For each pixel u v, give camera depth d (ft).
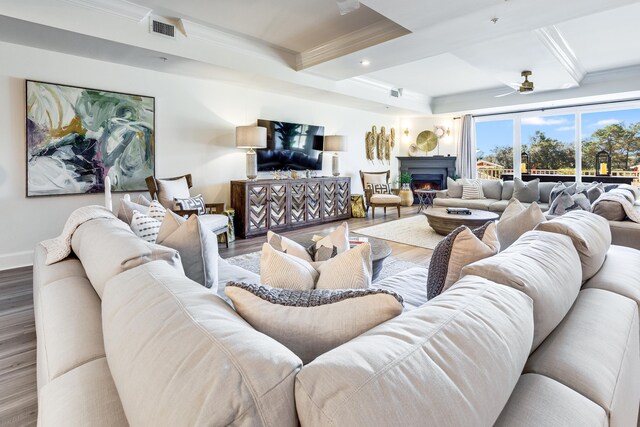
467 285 2.90
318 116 21.35
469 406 1.82
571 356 2.88
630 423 3.18
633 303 4.05
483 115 26.09
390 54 13.73
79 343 3.21
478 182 21.39
